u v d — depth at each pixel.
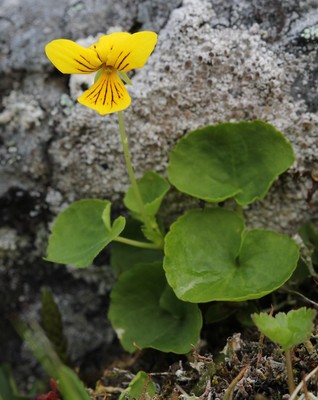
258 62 0.17
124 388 0.17
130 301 0.18
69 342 0.20
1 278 0.20
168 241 0.17
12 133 0.19
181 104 0.18
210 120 0.18
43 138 0.18
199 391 0.16
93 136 0.18
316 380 0.15
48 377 0.20
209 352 0.17
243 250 0.17
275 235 0.17
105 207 0.17
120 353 0.20
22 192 0.19
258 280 0.17
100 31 0.18
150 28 0.18
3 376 0.19
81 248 0.17
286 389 0.16
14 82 0.18
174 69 0.18
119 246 0.19
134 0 0.18
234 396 0.16
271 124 0.17
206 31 0.18
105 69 0.16
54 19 0.18
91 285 0.20
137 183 0.18
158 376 0.17
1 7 0.19
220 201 0.17
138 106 0.18
